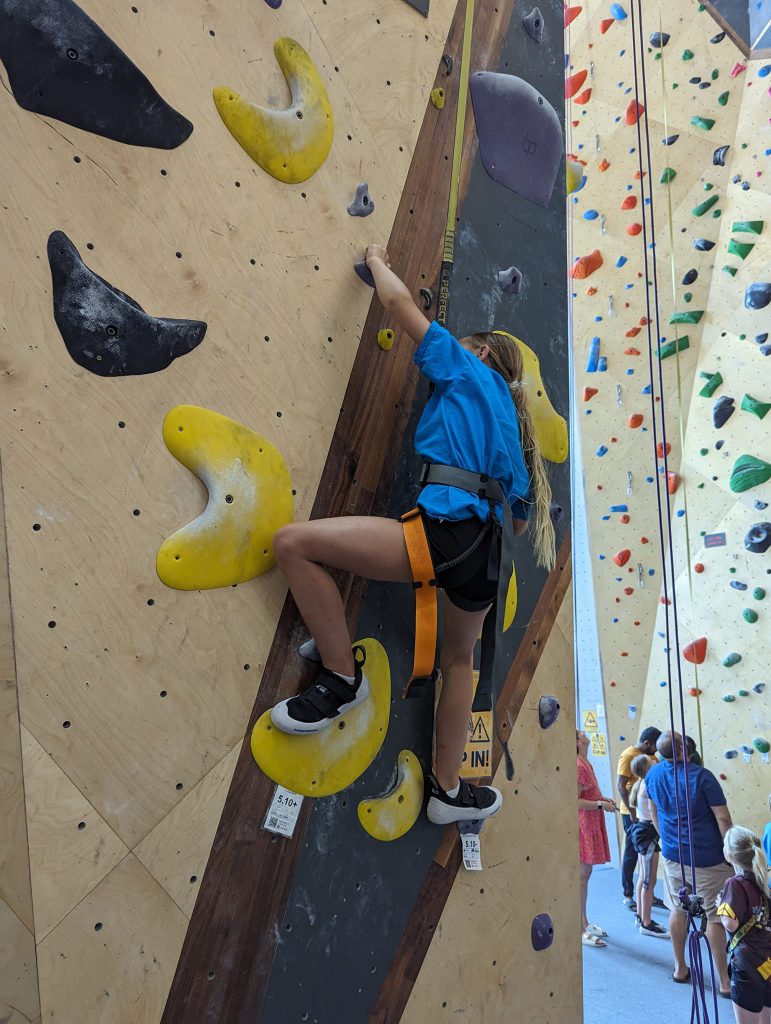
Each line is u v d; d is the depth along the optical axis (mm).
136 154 1578
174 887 1500
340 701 1685
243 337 1706
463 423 1701
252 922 1606
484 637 1750
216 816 1574
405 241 2059
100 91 1533
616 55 6617
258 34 1789
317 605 1648
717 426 5777
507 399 1799
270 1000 1619
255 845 1628
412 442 2025
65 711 1395
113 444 1500
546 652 2391
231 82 1733
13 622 1353
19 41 1439
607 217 6559
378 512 1933
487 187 2316
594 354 6496
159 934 1468
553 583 2438
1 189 1398
